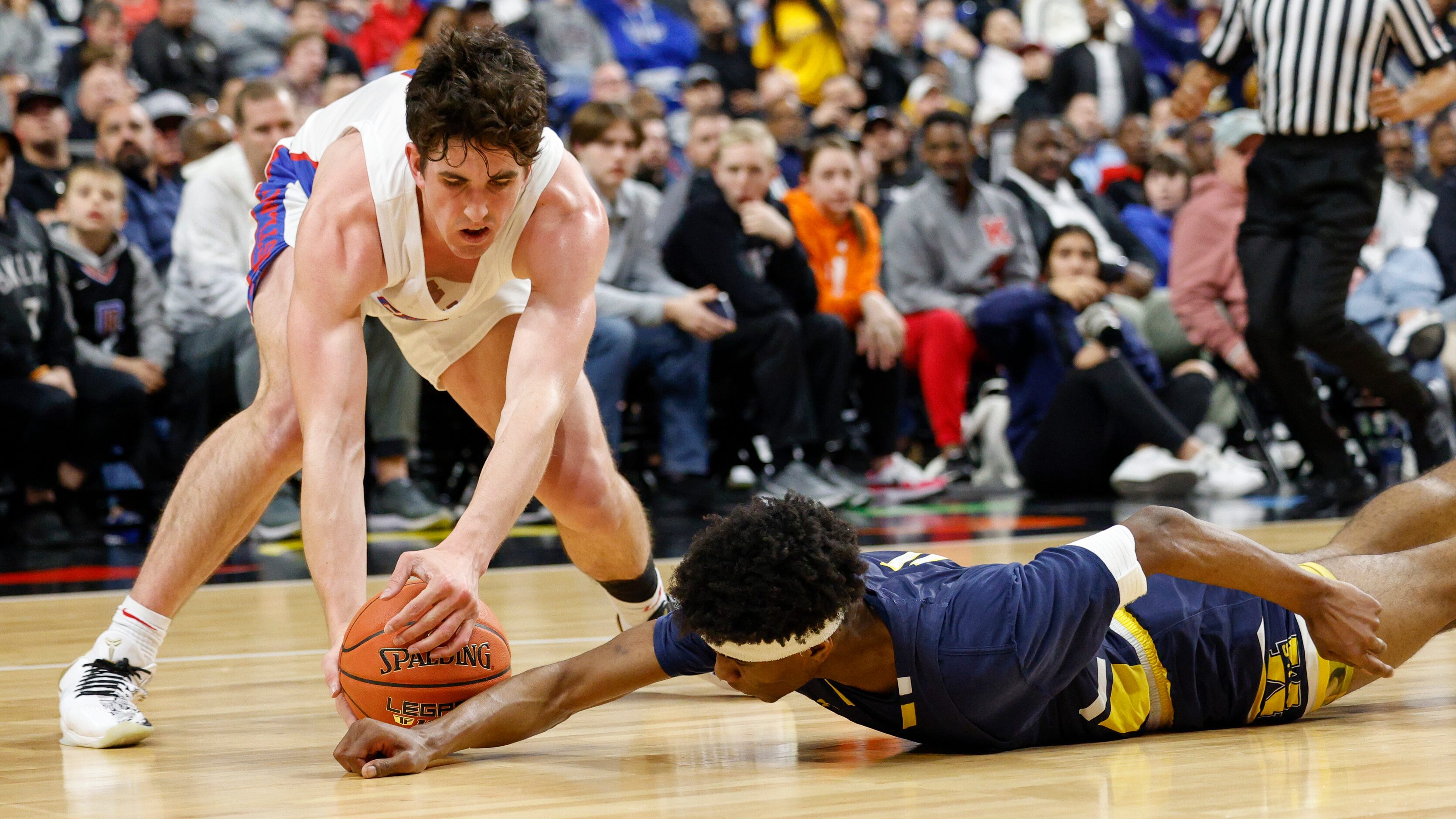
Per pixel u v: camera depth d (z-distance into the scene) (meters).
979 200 8.67
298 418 2.77
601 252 2.55
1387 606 2.48
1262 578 2.29
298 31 8.91
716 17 10.85
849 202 8.24
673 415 7.76
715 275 7.72
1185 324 8.76
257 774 2.31
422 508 7.06
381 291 2.63
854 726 2.71
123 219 7.26
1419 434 7.09
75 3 9.78
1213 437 8.89
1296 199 6.82
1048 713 2.36
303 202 2.89
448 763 2.36
